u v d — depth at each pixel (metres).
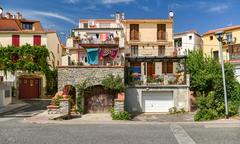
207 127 16.75
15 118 24.11
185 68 32.66
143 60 33.91
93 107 29.31
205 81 32.44
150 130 15.67
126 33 48.97
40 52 43.81
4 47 42.81
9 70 42.31
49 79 45.28
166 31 48.97
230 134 13.80
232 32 50.78
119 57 33.69
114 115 24.64
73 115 26.72
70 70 29.38
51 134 14.16
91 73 29.31
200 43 58.75
